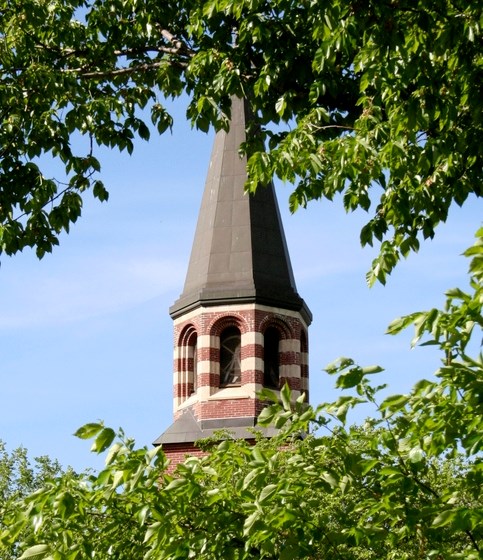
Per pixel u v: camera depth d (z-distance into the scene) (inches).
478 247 565.0
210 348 3412.9
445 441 611.2
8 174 1306.6
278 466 650.8
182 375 3476.9
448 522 578.2
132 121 1355.8
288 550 631.8
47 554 650.8
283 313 3454.7
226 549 655.1
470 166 972.6
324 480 643.5
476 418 593.9
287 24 1096.8
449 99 921.5
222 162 3631.9
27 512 647.8
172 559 654.5
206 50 1171.3
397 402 614.2
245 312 3417.8
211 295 3427.7
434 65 920.3
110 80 1373.0
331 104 1136.8
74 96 1306.6
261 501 614.2
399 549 698.8
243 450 672.4
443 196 971.9
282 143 1010.7
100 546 670.5
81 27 1336.1
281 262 3521.2
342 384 625.3
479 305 574.2
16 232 1298.0
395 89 932.0
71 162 1331.2
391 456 647.8
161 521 636.1
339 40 905.5
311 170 970.7
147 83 1346.0
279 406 661.9
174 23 1299.2
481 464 616.4
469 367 590.2
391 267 1008.9
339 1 885.8
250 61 1176.8
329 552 652.7
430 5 870.4
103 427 661.3
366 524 673.6
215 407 3351.4
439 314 581.3
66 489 653.3
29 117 1298.0
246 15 1131.3
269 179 1005.8
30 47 1309.1
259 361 3376.0
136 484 642.2
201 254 3543.3
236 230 3528.5
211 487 669.9
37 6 1290.6
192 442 3309.5
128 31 1331.2
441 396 611.2
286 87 1143.0
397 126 940.6
